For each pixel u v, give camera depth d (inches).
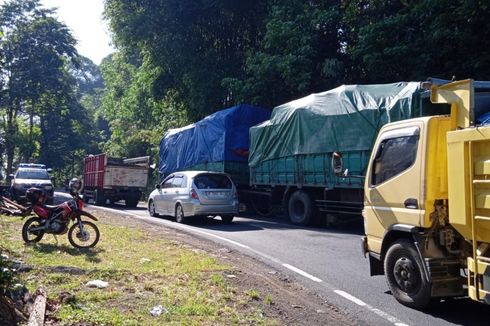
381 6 816.9
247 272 341.7
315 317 247.4
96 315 225.1
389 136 285.9
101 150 2321.6
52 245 413.4
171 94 1272.1
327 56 889.5
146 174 1063.6
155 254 389.4
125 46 1236.5
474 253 217.6
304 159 634.8
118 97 1931.6
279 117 685.3
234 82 943.7
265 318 239.8
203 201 639.8
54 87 1843.0
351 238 513.7
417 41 713.0
